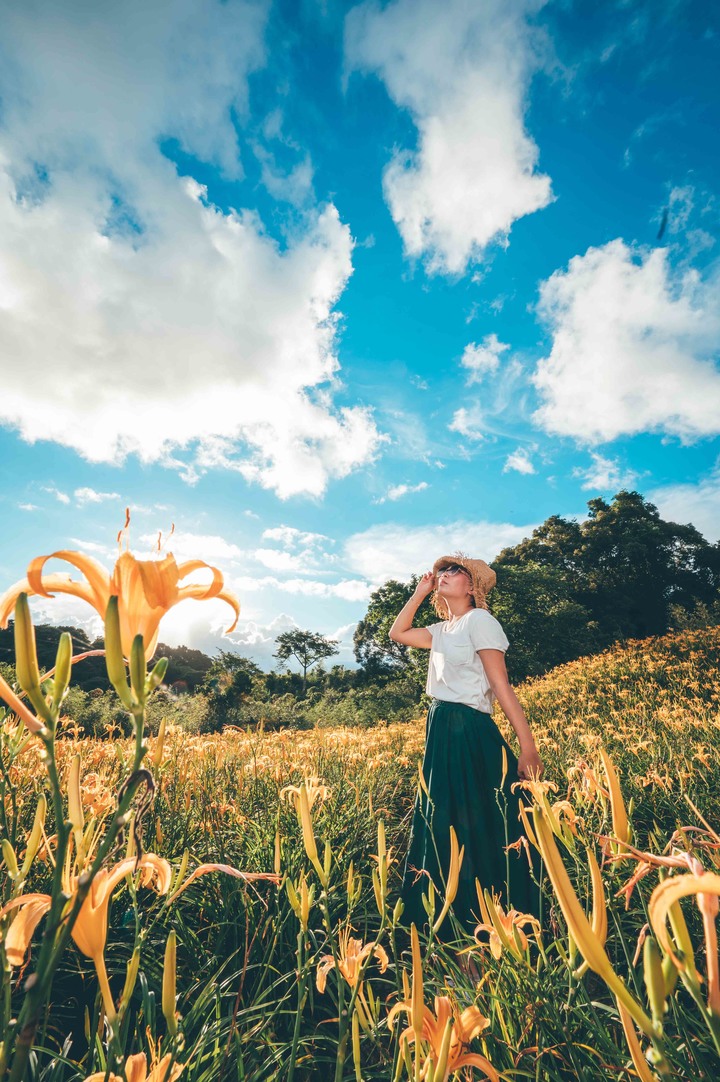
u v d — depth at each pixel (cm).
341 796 307
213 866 75
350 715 1830
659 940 45
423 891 193
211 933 180
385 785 372
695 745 351
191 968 163
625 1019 48
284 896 179
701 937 157
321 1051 144
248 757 364
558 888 50
